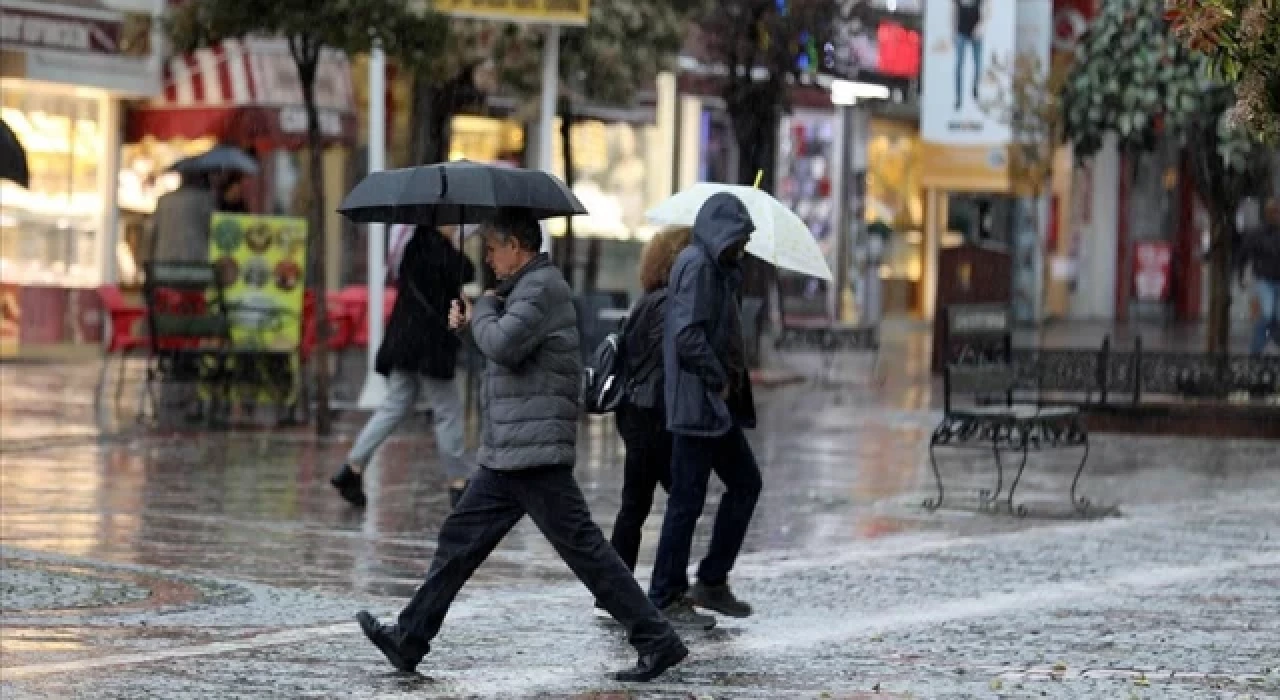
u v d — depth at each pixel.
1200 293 115.31
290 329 48.69
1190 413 51.97
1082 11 79.62
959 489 40.06
